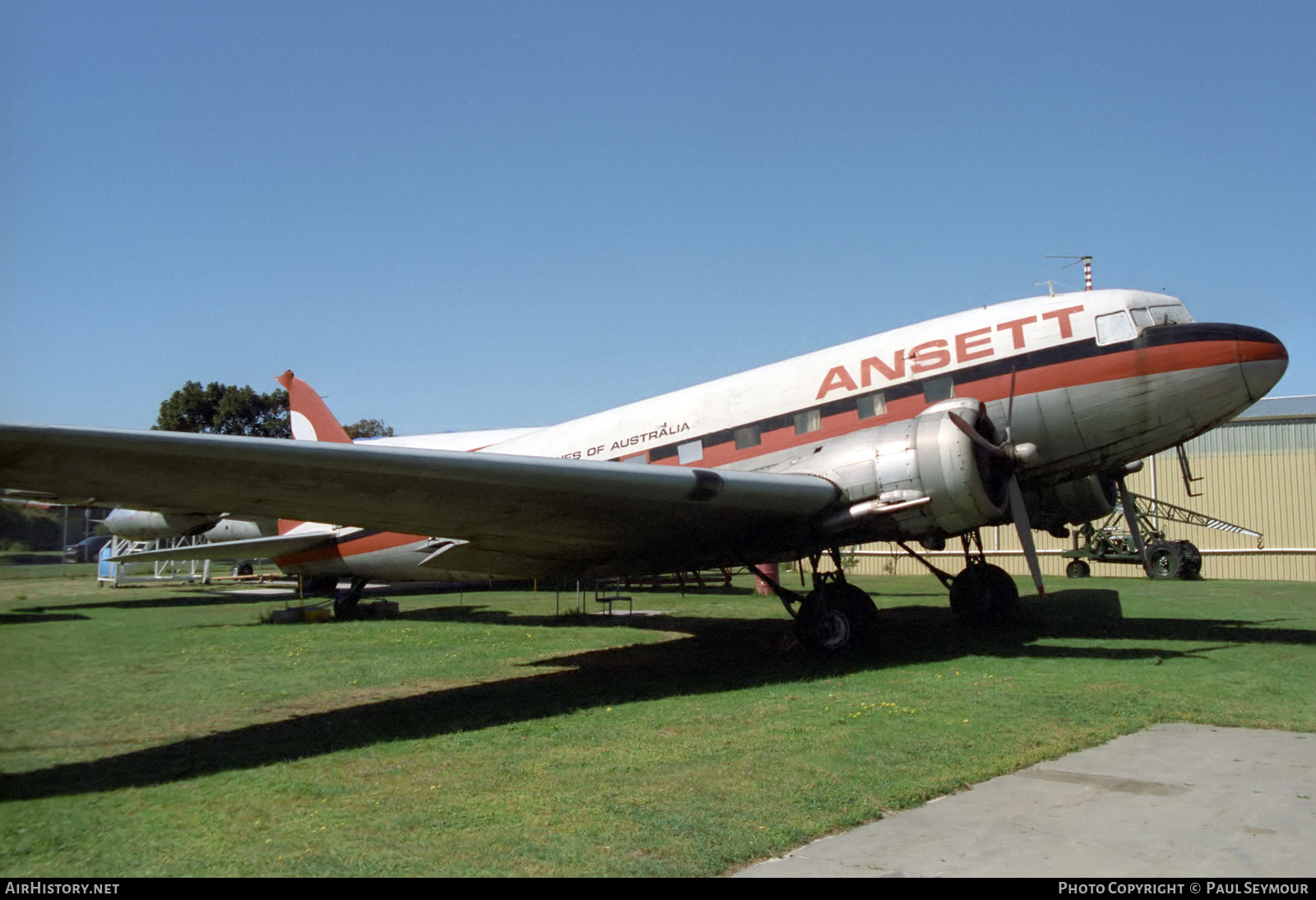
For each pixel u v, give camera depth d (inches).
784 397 470.3
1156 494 991.6
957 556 1082.1
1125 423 399.2
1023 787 189.9
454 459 275.7
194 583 1026.7
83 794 201.0
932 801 182.7
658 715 272.7
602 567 442.3
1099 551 889.5
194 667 384.8
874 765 207.6
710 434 490.0
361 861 156.5
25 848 165.8
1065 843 156.7
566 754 227.6
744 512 353.4
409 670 374.3
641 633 504.7
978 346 426.0
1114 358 397.7
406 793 197.3
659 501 327.9
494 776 209.5
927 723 248.7
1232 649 372.2
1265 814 170.4
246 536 890.1
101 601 749.9
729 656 398.9
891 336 457.1
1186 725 244.7
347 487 287.1
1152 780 193.6
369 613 631.2
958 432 350.6
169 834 173.2
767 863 151.2
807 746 227.6
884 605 644.7
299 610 587.8
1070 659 355.3
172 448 230.7
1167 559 844.0
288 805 190.4
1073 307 413.1
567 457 548.1
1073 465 419.5
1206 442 968.9
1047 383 408.2
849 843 159.3
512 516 338.3
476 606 698.2
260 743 248.1
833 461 375.9
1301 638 405.4
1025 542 364.2
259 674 366.3
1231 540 944.3
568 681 340.5
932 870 145.7
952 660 363.3
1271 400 1069.8
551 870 149.9
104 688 335.3
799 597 395.2
